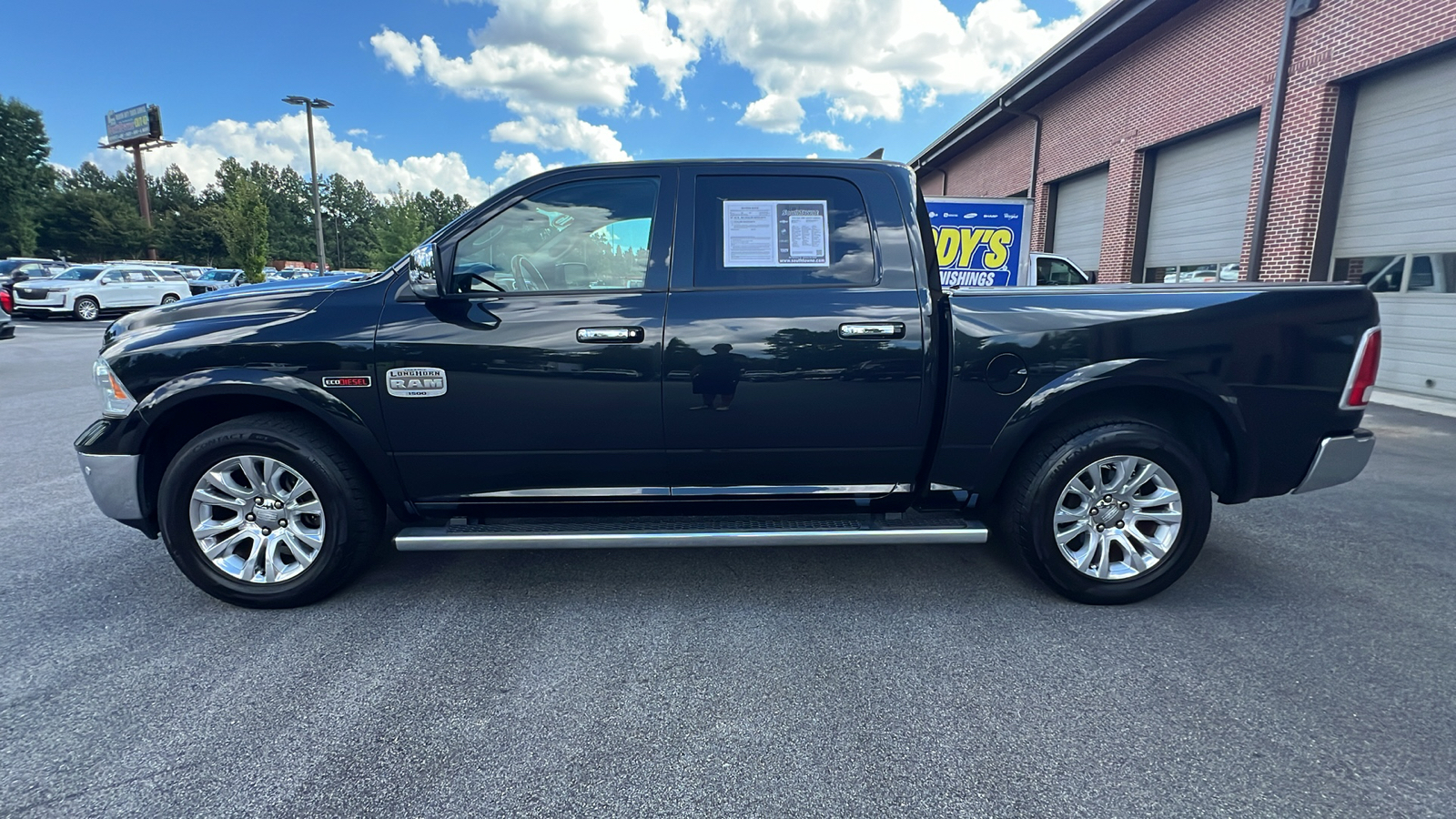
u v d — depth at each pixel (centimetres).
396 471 288
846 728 216
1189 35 1125
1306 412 288
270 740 211
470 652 262
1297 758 201
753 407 284
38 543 370
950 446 289
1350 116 883
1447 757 201
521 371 278
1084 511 294
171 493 281
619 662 255
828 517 310
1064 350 282
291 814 181
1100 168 1443
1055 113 1573
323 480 282
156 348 277
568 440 286
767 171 298
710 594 312
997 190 1936
